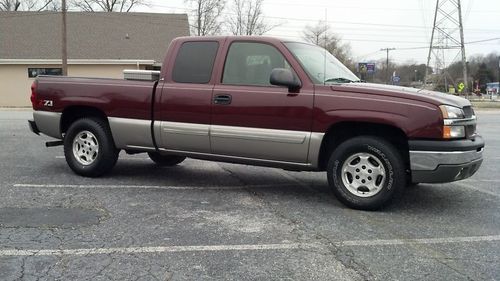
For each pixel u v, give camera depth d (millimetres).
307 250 4359
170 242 4512
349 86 5598
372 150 5457
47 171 7539
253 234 4766
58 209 5484
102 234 4691
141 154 9398
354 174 5625
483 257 4254
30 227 4844
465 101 5719
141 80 6750
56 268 3906
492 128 18281
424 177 5297
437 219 5340
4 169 7664
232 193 6398
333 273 3879
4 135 12141
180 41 6539
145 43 30922
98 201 5859
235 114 5977
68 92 7086
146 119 6559
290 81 5609
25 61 28281
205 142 6223
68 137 7172
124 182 6914
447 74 62938
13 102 28688
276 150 5840
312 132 5637
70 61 28594
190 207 5688
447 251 4387
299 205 5840
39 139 11406
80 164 7137
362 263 4086
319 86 5668
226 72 6168
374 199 5504
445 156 5176
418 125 5234
